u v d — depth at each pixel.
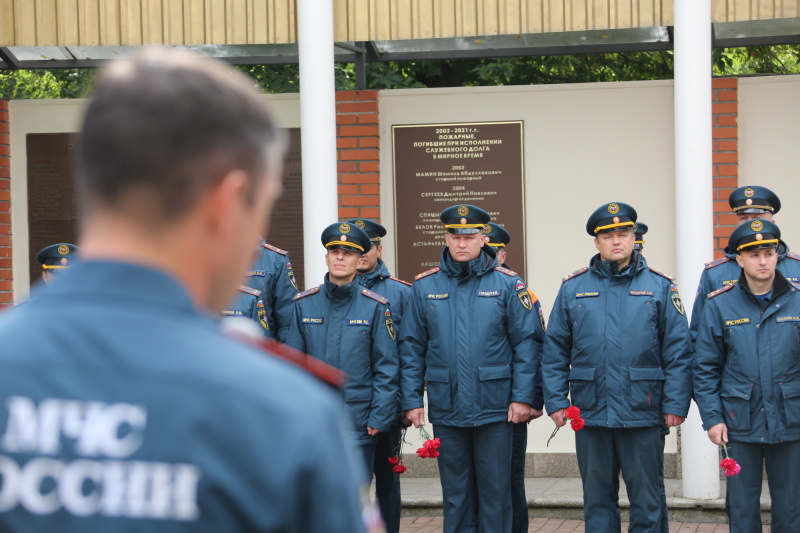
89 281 1.13
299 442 1.05
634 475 5.48
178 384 1.07
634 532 5.50
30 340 1.10
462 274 5.86
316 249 7.03
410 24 7.51
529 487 7.38
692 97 6.59
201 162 1.13
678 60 6.64
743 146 7.49
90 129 1.13
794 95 7.40
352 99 7.86
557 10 7.35
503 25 7.42
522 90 7.74
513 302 5.78
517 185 7.75
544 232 7.73
